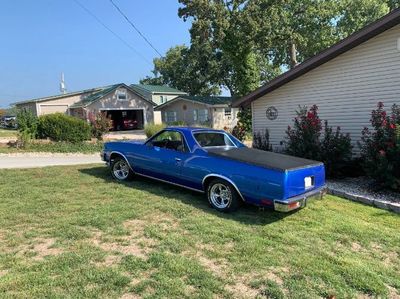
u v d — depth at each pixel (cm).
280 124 1209
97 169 988
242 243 450
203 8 2591
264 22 2581
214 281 347
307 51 3403
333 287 348
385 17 834
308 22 3212
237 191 571
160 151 707
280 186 518
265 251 427
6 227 488
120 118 3775
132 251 416
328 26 3266
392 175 714
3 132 2995
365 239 479
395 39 874
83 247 423
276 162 562
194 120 3497
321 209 622
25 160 1279
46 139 1777
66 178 842
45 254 403
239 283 349
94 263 381
